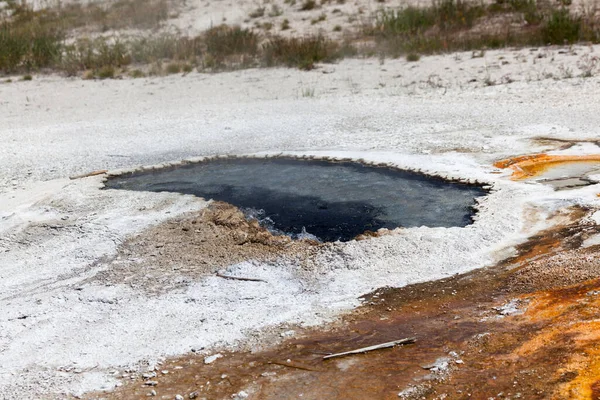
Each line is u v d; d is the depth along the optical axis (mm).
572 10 17469
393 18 18109
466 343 4562
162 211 7402
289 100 12906
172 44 18078
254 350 4758
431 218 6883
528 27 16938
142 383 4461
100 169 9266
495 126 9914
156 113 12641
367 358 4504
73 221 7352
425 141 9430
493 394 3949
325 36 18312
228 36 18062
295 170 8695
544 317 4750
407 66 14930
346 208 7320
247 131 10758
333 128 10555
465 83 13078
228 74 15703
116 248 6625
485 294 5285
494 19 17938
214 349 4820
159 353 4816
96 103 13938
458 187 7660
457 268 5742
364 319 5059
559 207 6719
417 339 4688
